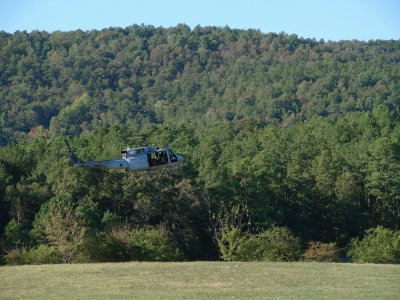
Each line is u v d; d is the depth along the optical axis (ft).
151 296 253.65
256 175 617.21
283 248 414.41
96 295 255.70
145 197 562.25
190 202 576.20
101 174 579.89
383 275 295.28
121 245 387.55
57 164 590.14
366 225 638.94
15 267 323.57
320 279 286.05
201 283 278.46
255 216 600.39
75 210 521.65
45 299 248.93
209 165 623.77
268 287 270.26
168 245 401.49
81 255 388.98
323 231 635.66
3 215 575.38
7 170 652.89
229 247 434.71
